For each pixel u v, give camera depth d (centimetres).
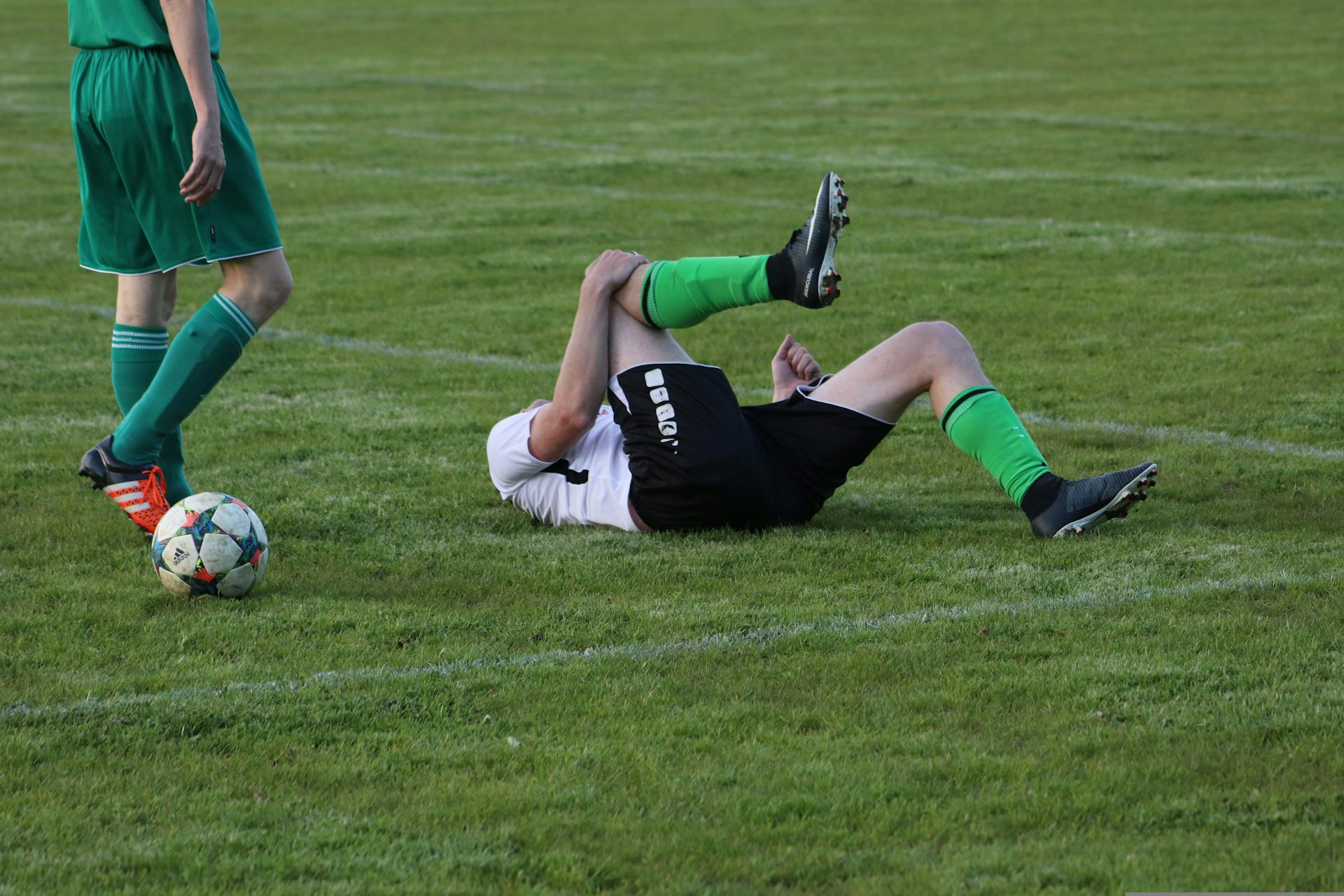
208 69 1553
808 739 1103
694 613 1379
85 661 1285
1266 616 1337
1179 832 957
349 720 1156
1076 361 2498
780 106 6331
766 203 4228
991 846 945
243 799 1027
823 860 933
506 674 1243
